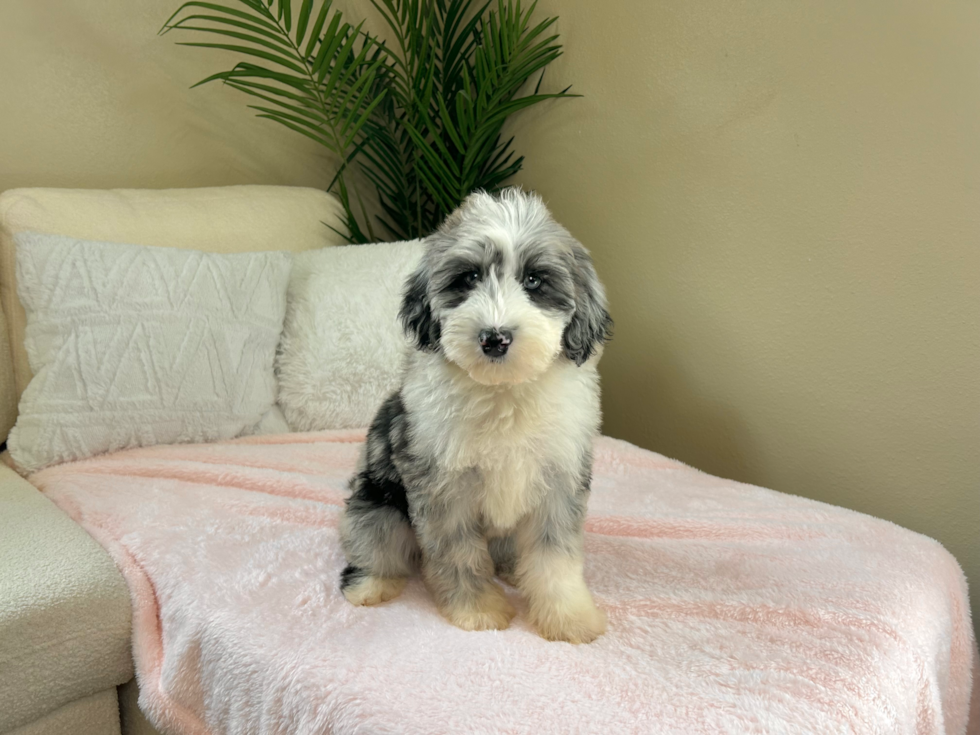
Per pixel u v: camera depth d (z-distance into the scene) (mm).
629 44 2520
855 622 1381
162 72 2654
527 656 1272
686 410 2586
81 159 2539
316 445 2207
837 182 2059
